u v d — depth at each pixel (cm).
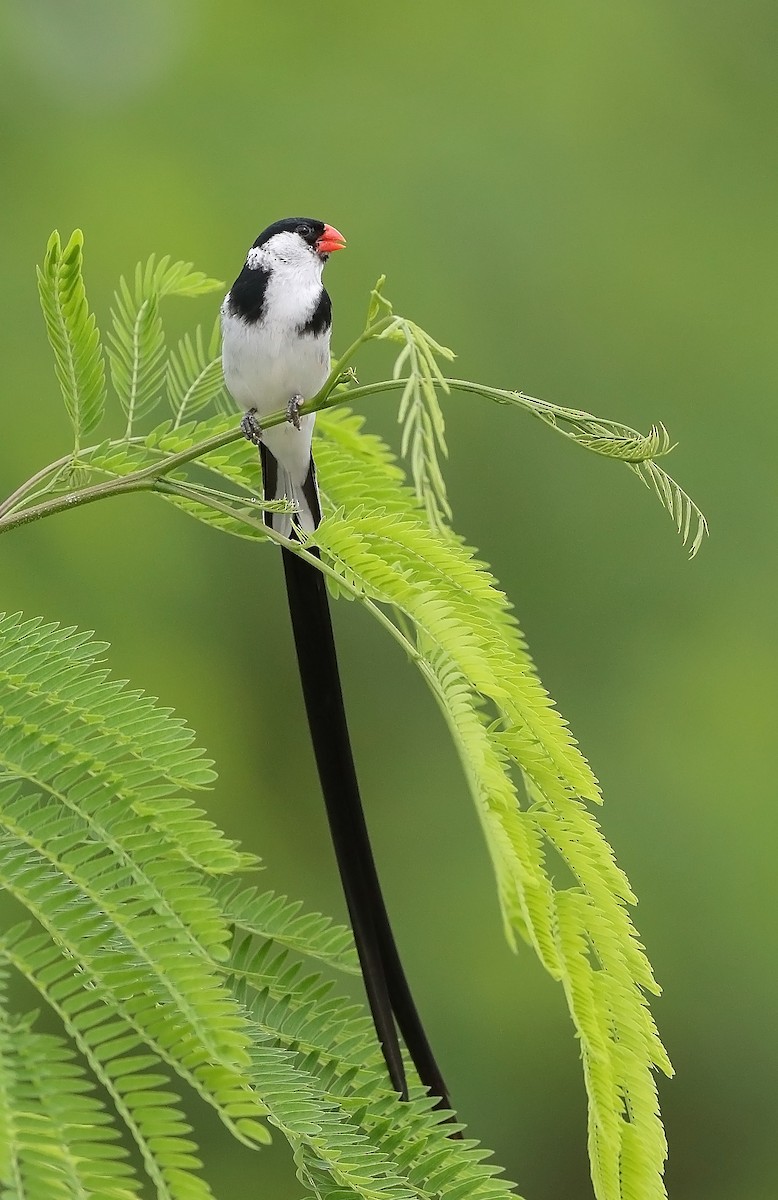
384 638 1344
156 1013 245
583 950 290
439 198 1427
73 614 1216
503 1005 1232
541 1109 1213
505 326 1401
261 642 1312
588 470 1377
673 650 1356
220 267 1362
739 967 1262
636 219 1488
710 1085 1257
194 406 492
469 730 281
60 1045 233
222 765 1267
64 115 1428
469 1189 288
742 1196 1241
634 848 1280
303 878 1316
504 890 246
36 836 264
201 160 1422
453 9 1531
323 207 1411
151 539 1255
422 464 277
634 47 1562
